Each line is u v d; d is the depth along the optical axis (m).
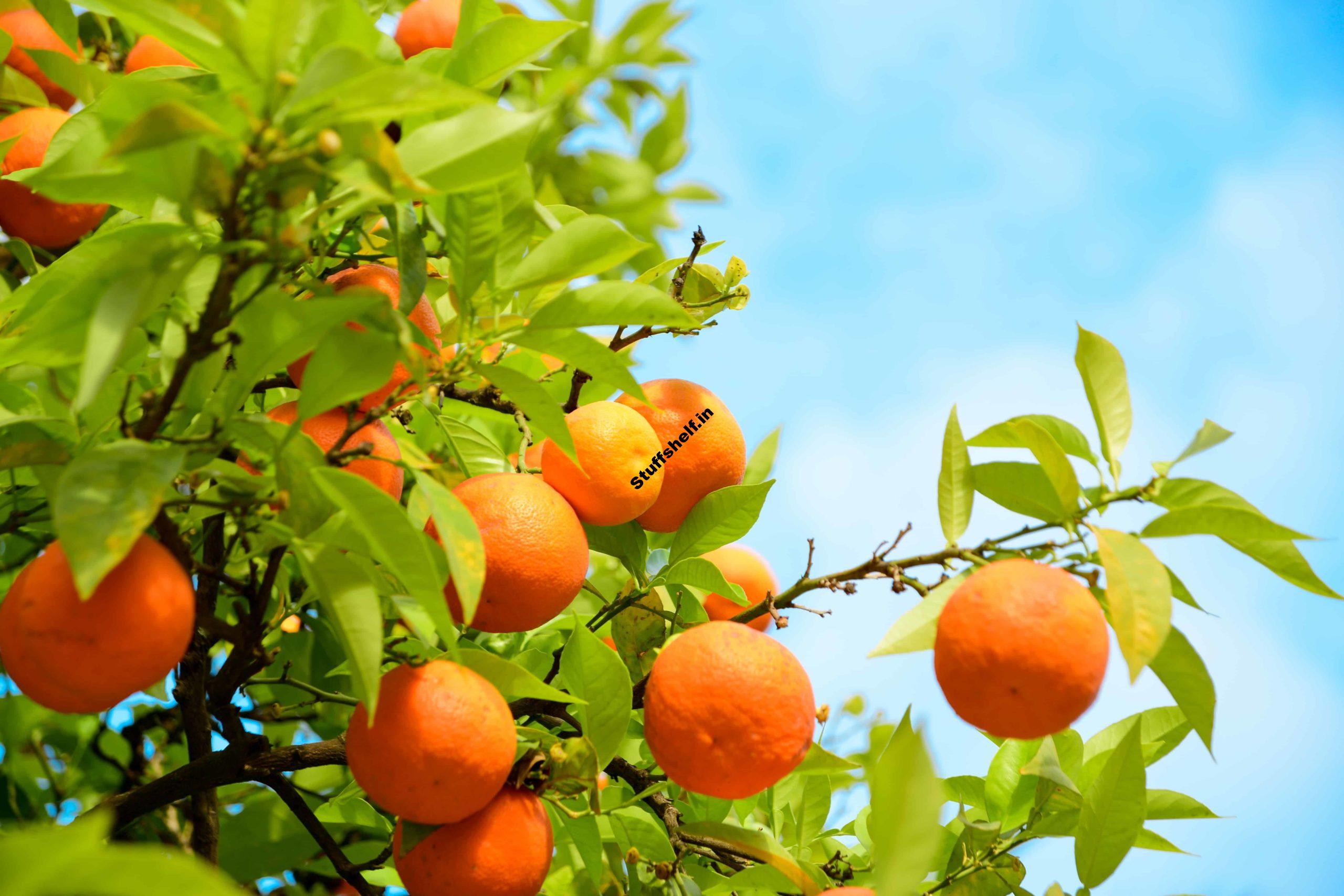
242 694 1.33
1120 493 1.14
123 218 1.26
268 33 1.03
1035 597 1.09
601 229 1.16
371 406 1.18
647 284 1.20
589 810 1.18
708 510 1.26
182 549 1.09
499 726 1.12
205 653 1.23
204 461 1.09
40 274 1.16
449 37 1.37
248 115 1.02
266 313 1.08
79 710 1.07
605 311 1.16
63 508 1.03
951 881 1.23
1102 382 1.16
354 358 1.08
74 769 1.40
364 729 1.11
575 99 1.76
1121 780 1.18
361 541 1.13
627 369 1.18
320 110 1.03
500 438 1.46
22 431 1.18
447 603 1.17
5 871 0.93
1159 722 1.28
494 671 1.16
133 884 0.96
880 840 1.07
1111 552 1.10
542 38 1.19
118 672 1.05
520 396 1.16
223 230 1.05
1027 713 1.10
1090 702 1.10
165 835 1.34
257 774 1.21
